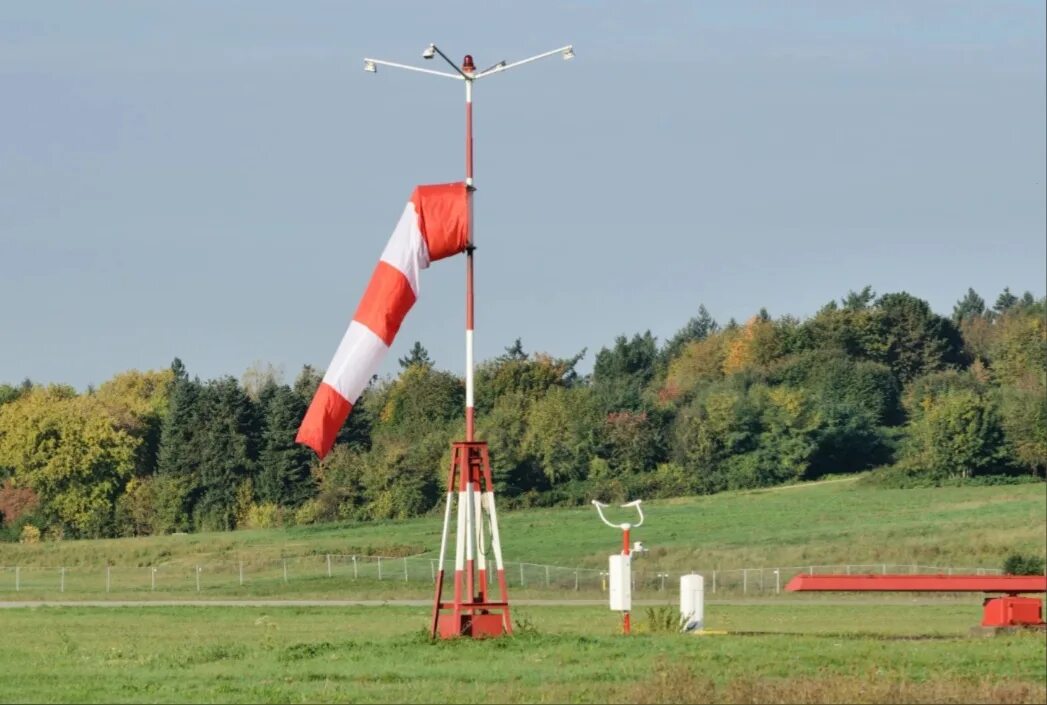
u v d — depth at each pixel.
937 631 37.25
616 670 27.36
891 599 61.59
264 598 68.88
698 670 26.78
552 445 143.88
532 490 140.75
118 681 28.09
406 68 35.47
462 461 34.31
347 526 129.00
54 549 113.88
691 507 129.12
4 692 26.56
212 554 105.38
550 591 72.25
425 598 68.56
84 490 147.25
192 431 146.88
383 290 34.97
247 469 144.50
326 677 27.69
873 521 111.31
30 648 36.97
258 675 28.39
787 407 149.12
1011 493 125.31
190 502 144.75
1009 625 33.81
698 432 147.00
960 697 23.58
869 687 24.00
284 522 138.25
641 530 113.62
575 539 109.25
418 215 34.94
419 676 27.44
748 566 87.31
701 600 36.25
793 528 109.69
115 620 49.28
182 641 38.81
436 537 114.94
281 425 144.12
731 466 145.50
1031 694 23.78
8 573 90.94
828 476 147.50
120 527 145.38
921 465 137.88
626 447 146.25
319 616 51.25
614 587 35.25
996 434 137.00
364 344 34.88
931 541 95.12
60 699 25.44
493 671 27.75
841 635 34.69
